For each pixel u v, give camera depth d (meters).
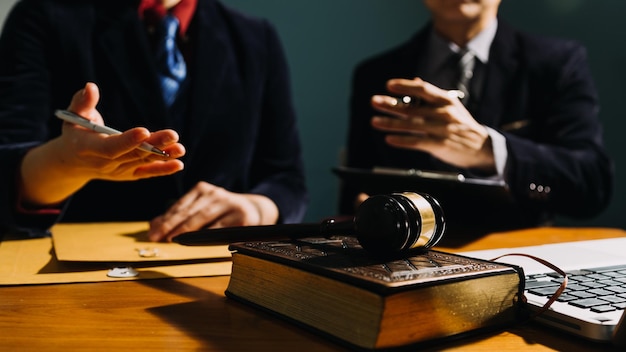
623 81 2.57
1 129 1.10
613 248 0.81
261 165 1.40
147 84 1.20
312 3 2.62
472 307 0.48
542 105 1.62
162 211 1.26
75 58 1.19
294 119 1.45
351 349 0.45
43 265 0.74
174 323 0.52
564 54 1.64
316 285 0.49
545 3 2.69
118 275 0.69
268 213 1.11
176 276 0.69
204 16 1.31
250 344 0.46
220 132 1.29
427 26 1.72
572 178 1.35
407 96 1.08
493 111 1.58
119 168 0.79
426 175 1.01
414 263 0.51
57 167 0.87
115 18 1.23
